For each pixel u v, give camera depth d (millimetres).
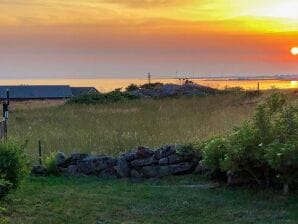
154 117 23266
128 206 9008
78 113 27734
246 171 10117
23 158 9398
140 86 46812
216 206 8969
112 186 10625
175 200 9391
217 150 10523
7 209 8586
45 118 25375
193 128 17234
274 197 9367
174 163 11625
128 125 20219
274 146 9359
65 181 11102
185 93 39469
